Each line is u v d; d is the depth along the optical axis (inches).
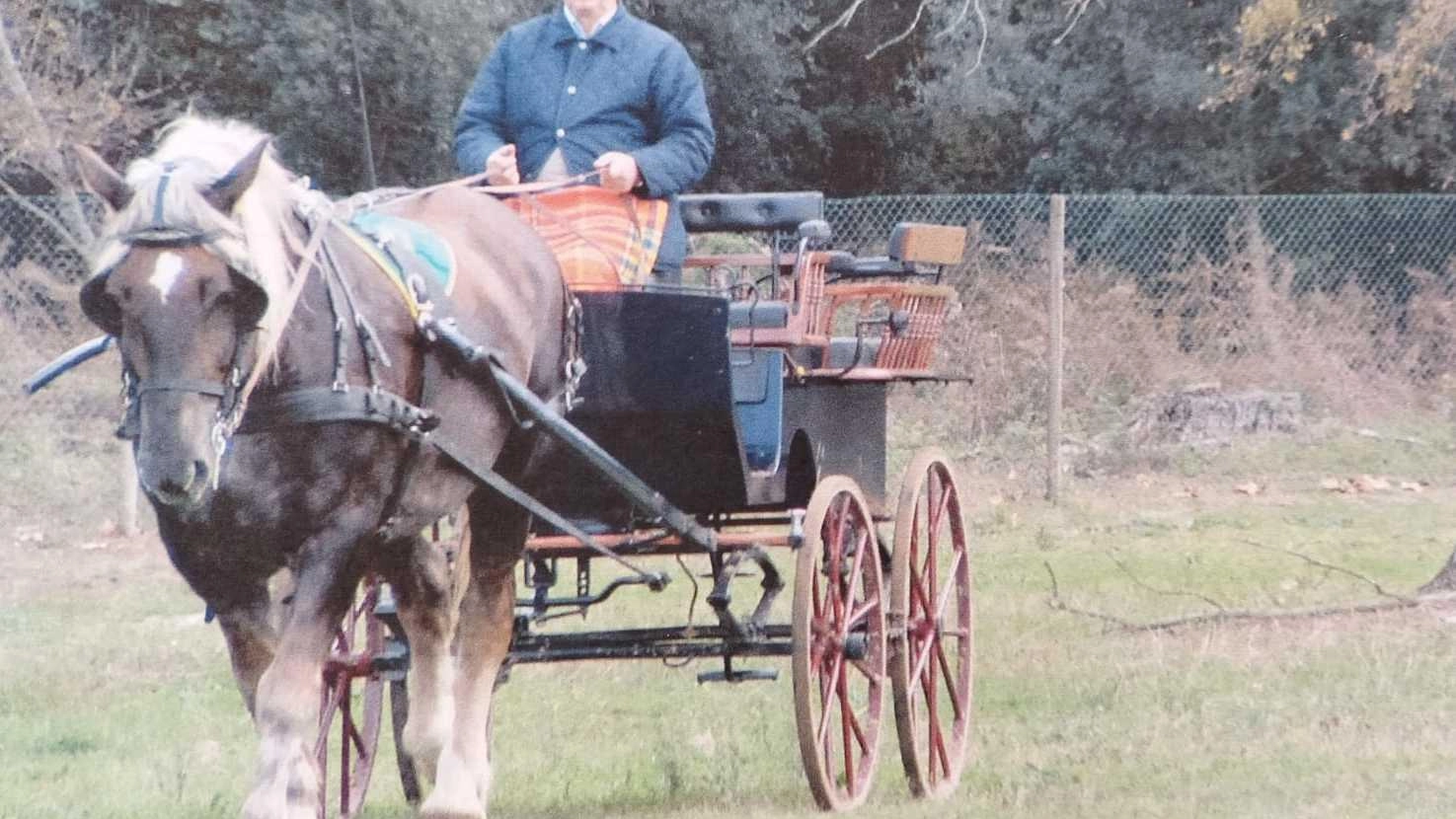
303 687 206.1
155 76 770.2
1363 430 701.3
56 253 619.8
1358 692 338.0
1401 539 551.2
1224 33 897.5
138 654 414.0
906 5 987.3
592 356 251.6
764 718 344.5
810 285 285.4
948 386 653.3
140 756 322.0
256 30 770.8
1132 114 925.8
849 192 1019.9
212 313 192.5
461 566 260.8
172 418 189.6
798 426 281.9
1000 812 259.3
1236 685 349.7
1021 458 643.5
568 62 285.6
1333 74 872.3
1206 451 674.8
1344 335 713.6
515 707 358.6
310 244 210.1
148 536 567.8
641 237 275.9
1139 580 478.9
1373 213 759.7
